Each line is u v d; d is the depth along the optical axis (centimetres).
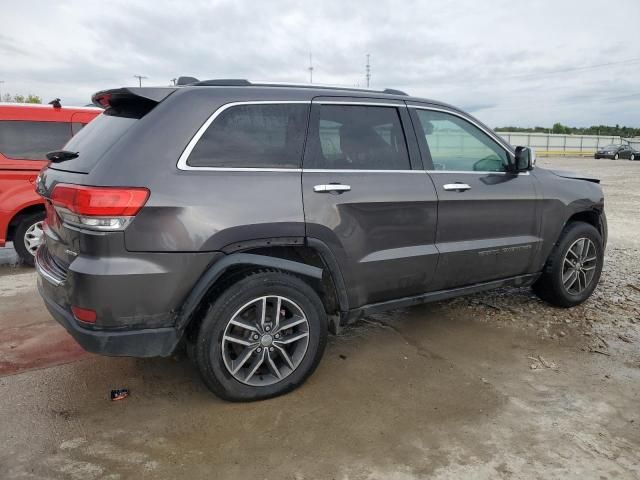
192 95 296
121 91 297
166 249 271
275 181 304
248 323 303
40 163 600
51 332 421
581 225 468
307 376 328
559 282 459
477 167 405
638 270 613
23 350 386
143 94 293
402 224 352
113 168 267
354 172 335
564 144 5619
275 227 299
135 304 270
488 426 287
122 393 319
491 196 396
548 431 282
